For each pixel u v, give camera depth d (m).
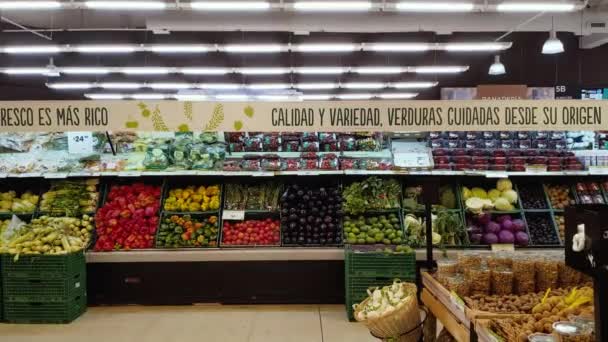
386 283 5.16
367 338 4.62
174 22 9.20
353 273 5.17
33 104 4.31
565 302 2.77
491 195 6.10
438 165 6.18
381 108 4.28
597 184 6.26
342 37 12.24
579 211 2.09
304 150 6.59
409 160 6.39
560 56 14.02
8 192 6.25
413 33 12.66
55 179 6.29
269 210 6.02
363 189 5.87
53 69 10.42
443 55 15.01
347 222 5.85
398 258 5.16
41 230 5.26
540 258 3.42
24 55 14.08
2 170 6.10
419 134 6.93
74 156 6.58
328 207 5.91
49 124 4.31
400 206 5.95
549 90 11.63
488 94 6.47
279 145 6.64
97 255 5.59
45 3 5.57
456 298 3.06
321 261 5.66
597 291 1.86
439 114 4.27
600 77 13.88
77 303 5.28
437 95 15.37
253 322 5.09
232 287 5.68
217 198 6.10
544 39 14.05
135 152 6.62
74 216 5.99
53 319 5.07
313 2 5.76
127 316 5.30
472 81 14.88
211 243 5.75
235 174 6.00
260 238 5.79
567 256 2.14
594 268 1.87
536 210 5.96
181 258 5.61
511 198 6.00
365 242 5.65
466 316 2.88
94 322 5.11
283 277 5.68
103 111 4.32
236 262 5.67
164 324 5.04
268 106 4.29
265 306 5.64
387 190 5.95
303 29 9.46
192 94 12.23
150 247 5.73
